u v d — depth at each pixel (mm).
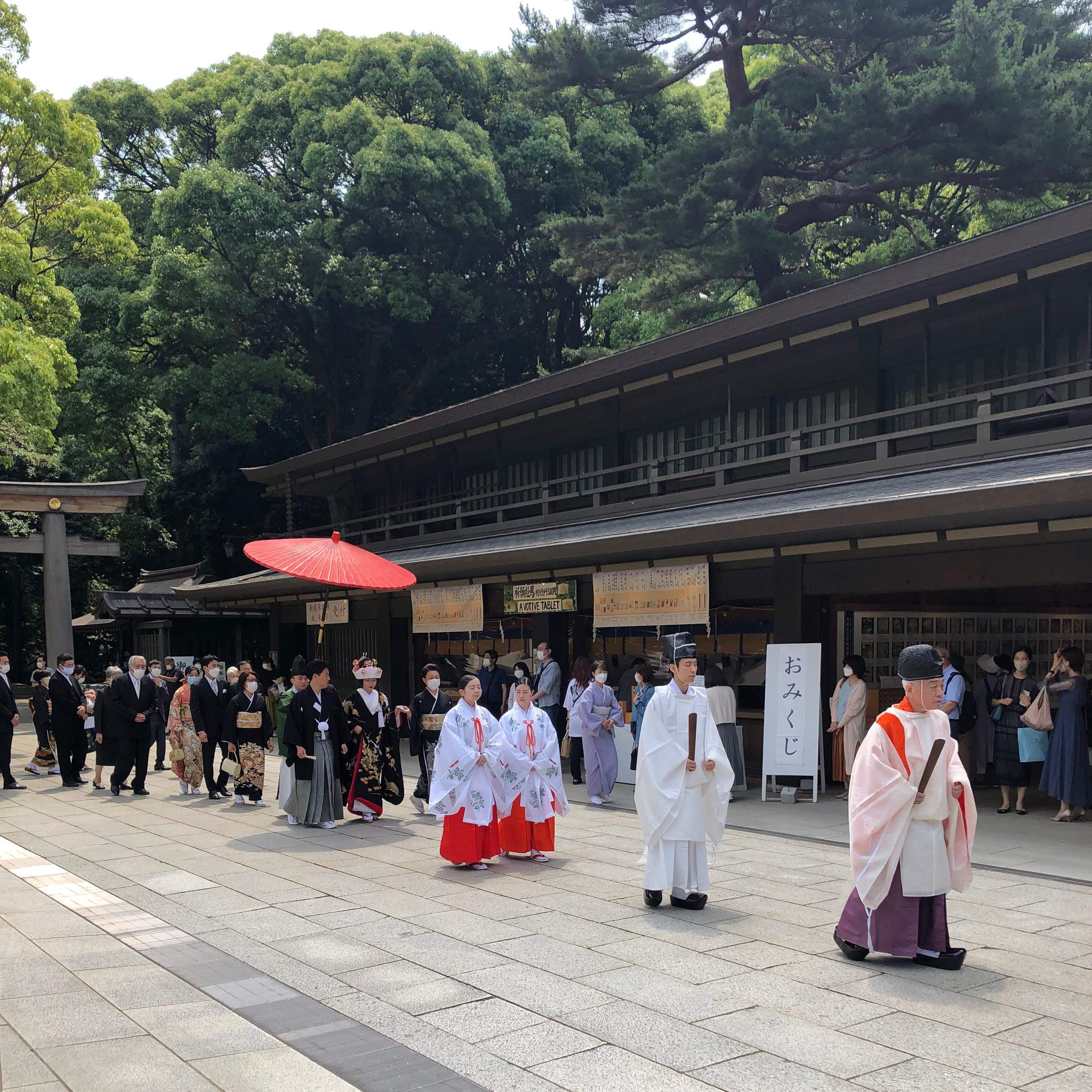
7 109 24156
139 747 13844
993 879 7859
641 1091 4176
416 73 32188
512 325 35562
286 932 6570
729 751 12477
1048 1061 4426
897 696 13727
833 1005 5133
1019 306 12445
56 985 5539
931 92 20766
